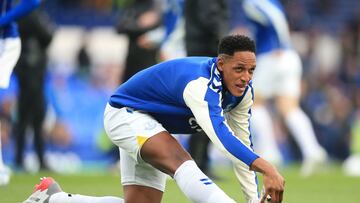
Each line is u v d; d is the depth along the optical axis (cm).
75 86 5338
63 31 6556
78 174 3869
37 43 3834
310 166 4134
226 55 1723
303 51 6088
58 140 5134
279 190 1630
